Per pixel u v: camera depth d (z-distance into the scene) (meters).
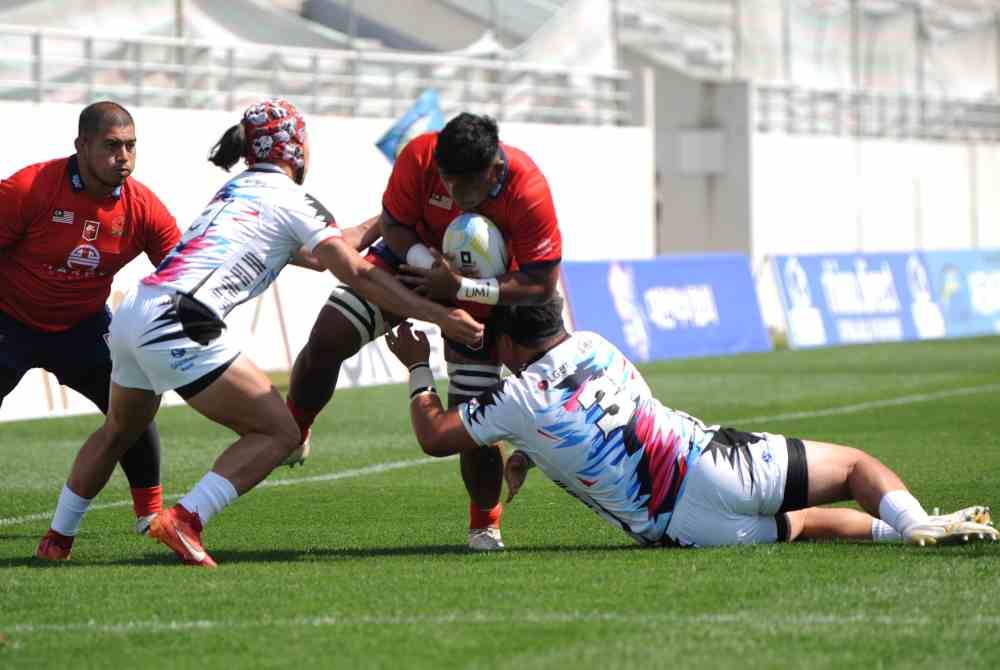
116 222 25.12
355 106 75.31
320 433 44.50
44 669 16.73
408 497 31.98
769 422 45.44
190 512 22.69
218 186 62.78
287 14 75.75
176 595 20.45
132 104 67.06
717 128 101.12
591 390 22.61
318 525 28.12
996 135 123.62
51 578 21.94
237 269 22.36
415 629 18.17
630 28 108.00
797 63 107.50
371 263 24.41
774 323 98.62
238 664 16.73
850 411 48.31
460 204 22.80
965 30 122.25
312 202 22.83
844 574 21.22
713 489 23.20
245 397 22.47
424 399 23.34
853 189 106.25
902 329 85.94
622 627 18.19
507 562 22.89
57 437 44.84
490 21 83.62
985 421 44.84
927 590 20.16
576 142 82.44
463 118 22.23
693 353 73.56
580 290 68.19
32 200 24.44
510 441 22.94
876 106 111.00
